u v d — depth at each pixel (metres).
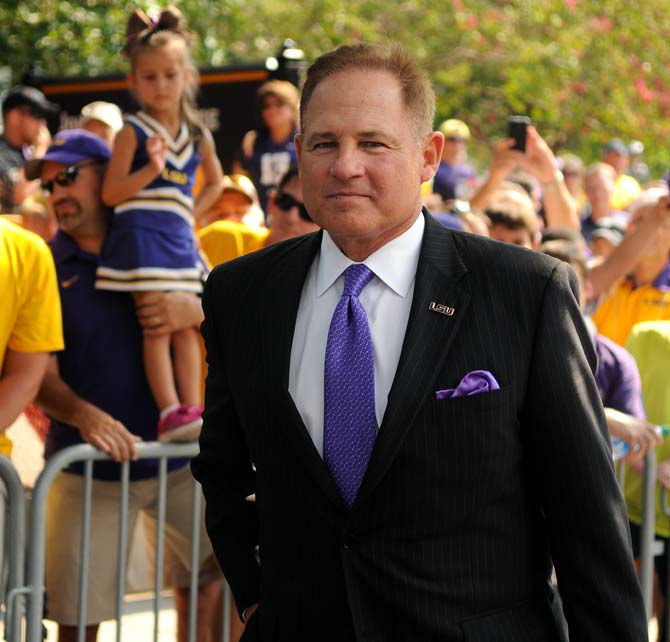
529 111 23.75
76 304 5.75
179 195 6.02
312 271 3.27
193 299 5.95
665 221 7.45
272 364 3.16
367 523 3.01
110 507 5.64
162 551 5.39
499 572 3.05
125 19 13.82
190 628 5.53
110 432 5.24
